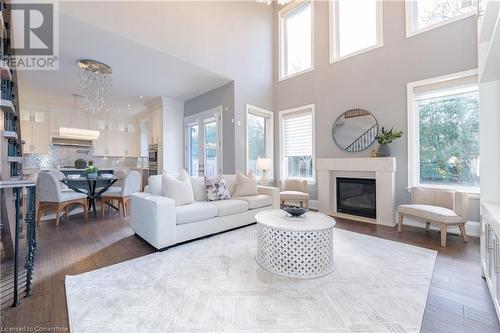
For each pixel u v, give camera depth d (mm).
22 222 2736
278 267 2012
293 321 1401
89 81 4883
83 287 1771
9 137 2076
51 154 6520
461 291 1739
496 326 1372
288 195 4371
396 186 3795
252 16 5367
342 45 4680
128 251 2523
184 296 1664
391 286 1801
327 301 1605
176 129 6281
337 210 4504
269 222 2186
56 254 2432
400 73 3799
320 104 4914
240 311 1497
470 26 3164
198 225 2871
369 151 4168
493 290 1564
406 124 3719
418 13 3715
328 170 4434
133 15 3375
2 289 1749
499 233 1358
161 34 3695
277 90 5762
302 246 1961
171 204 2598
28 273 1681
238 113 5020
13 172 2475
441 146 3469
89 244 2732
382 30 4004
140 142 8070
